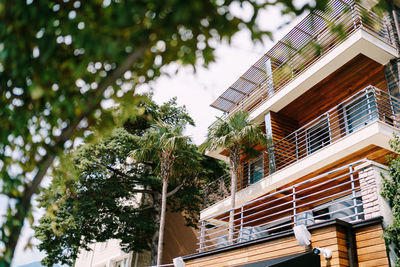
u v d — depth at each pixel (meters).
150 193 24.61
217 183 22.64
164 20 2.72
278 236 8.30
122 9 2.42
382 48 12.22
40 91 2.74
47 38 2.71
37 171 3.08
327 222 7.24
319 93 14.74
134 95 3.38
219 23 2.86
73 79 3.09
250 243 8.95
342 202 9.10
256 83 18.30
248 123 15.73
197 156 20.75
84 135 3.32
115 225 22.38
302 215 9.10
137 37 2.77
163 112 24.67
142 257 24.28
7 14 2.58
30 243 2.97
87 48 2.52
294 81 14.59
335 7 12.47
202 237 12.21
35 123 3.23
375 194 7.35
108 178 22.55
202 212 17.53
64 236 19.91
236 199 15.32
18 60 2.78
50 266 19.48
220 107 20.30
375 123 10.36
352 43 12.23
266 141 15.27
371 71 13.16
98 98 3.05
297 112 16.14
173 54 3.10
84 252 31.02
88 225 21.59
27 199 2.99
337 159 11.50
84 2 2.76
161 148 18.39
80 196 21.08
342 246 7.09
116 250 26.41
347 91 14.14
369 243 6.98
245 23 2.87
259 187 14.26
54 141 3.15
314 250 7.01
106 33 2.51
